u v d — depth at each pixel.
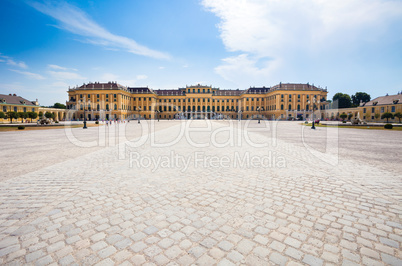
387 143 12.95
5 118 52.12
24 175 5.88
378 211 3.63
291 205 3.89
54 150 10.40
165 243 2.75
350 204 3.92
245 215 3.50
